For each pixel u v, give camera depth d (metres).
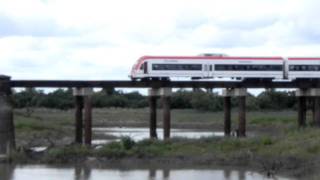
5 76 75.69
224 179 59.41
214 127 144.62
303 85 84.56
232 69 82.31
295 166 63.84
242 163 68.25
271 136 77.12
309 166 62.34
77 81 78.38
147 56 81.06
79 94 78.62
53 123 124.75
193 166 67.56
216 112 179.75
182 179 59.47
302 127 82.75
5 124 75.00
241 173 62.69
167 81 81.12
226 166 67.50
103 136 106.00
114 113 187.12
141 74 80.44
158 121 163.50
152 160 70.69
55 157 71.94
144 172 63.84
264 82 83.88
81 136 80.44
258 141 73.81
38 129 106.06
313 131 77.38
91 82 78.81
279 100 179.75
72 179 59.53
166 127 80.50
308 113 129.12
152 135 83.25
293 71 83.38
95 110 197.50
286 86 84.31
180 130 132.38
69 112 181.38
